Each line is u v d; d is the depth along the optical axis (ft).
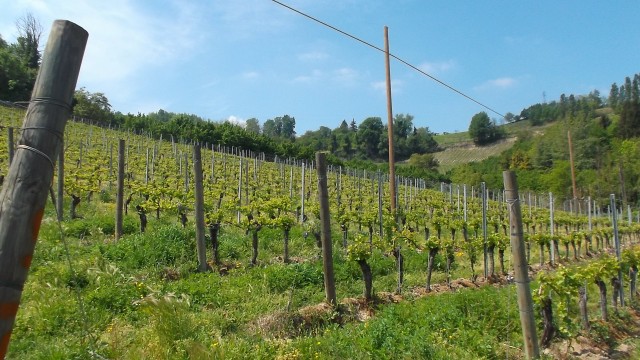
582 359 27.81
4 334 9.56
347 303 34.09
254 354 22.45
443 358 23.21
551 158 211.41
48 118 10.18
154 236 43.83
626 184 172.24
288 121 415.03
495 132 325.62
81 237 48.24
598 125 229.66
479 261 56.80
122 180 47.37
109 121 191.72
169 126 189.78
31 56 188.55
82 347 21.71
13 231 9.75
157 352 21.43
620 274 39.47
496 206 110.42
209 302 31.55
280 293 35.40
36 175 10.02
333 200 93.66
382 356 23.53
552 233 62.13
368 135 308.40
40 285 29.17
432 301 31.94
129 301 28.53
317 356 22.84
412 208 92.27
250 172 119.03
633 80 303.48
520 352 26.66
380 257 47.80
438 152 328.49
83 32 10.75
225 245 47.14
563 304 29.63
